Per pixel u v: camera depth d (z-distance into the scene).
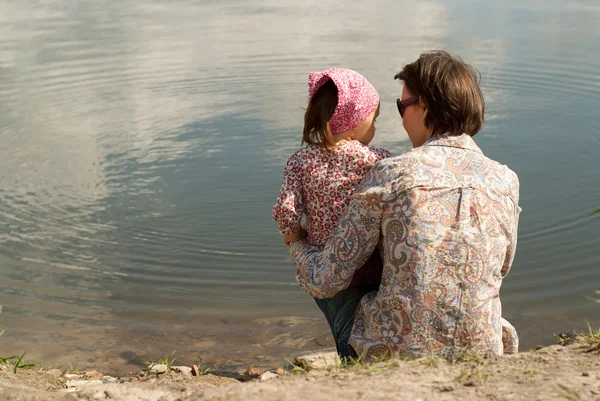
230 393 2.06
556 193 7.10
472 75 2.45
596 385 2.01
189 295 5.11
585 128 9.44
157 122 10.03
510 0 21.70
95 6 21.45
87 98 11.30
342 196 2.61
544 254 5.62
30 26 17.53
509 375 2.12
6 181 7.77
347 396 1.97
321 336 4.44
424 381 2.09
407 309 2.33
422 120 2.51
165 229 6.49
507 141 8.98
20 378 3.03
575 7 19.92
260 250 5.97
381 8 20.75
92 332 4.51
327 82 2.62
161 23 18.31
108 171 8.14
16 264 5.68
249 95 11.55
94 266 5.66
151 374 3.43
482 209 2.31
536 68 12.74
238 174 8.07
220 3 22.41
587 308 4.70
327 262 2.46
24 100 11.11
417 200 2.30
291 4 22.11
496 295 2.37
